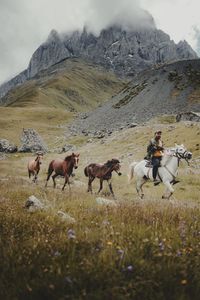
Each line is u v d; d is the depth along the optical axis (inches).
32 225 320.8
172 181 860.0
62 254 238.5
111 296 177.6
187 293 187.0
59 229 317.4
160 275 202.5
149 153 881.5
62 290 185.5
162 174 852.0
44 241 261.7
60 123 7608.3
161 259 231.1
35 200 451.8
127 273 204.1
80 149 3449.8
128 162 2388.0
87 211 441.4
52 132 6289.4
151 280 190.2
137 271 206.8
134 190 1318.9
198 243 271.7
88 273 202.2
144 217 387.9
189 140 2513.5
